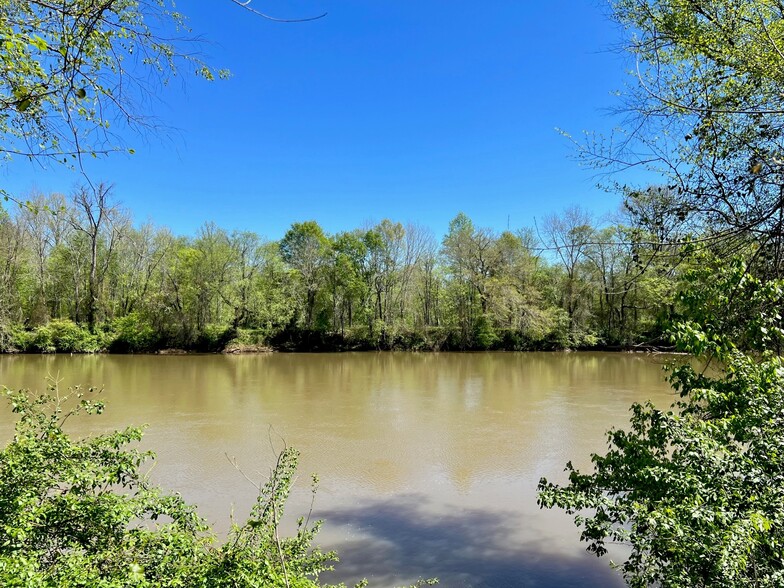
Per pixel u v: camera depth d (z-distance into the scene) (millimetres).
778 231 3912
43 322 35469
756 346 4480
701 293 4578
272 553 4074
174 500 4352
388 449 11414
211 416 14609
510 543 6859
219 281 38000
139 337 35469
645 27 5168
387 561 6371
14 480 3801
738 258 4191
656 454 4547
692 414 4992
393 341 40438
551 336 38781
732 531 2807
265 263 42219
